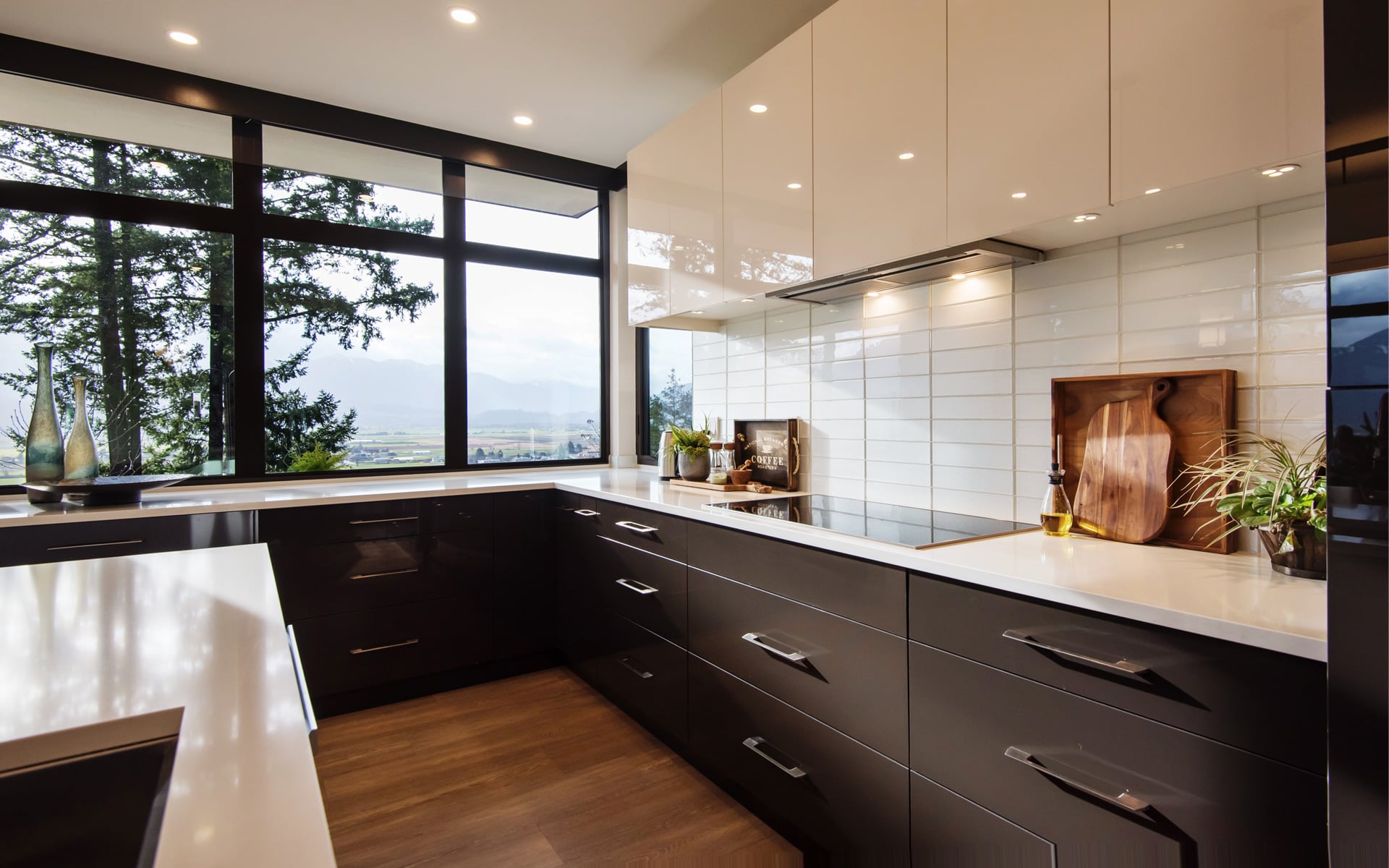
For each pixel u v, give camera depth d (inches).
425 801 81.3
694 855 71.3
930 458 85.7
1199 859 40.4
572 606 119.1
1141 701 43.3
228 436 118.0
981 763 52.8
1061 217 58.6
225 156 116.9
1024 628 49.8
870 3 75.7
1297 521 49.0
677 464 124.0
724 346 122.6
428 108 122.0
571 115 124.9
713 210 100.7
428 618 112.3
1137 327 65.0
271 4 90.9
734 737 79.7
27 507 92.1
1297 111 44.7
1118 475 65.0
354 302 130.1
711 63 106.1
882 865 61.0
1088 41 56.1
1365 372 28.2
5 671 30.9
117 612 41.6
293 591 101.3
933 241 69.2
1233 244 58.4
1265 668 37.8
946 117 67.6
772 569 73.9
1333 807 29.8
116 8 91.4
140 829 25.5
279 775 21.2
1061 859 47.4
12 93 102.2
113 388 109.6
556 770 88.2
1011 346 76.3
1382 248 27.5
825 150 81.7
